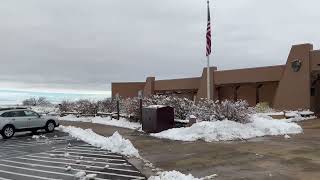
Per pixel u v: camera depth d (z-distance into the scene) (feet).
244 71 128.67
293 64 111.65
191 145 54.90
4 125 77.30
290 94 112.16
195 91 151.33
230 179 32.78
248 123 67.67
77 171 39.24
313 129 73.46
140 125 87.04
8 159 49.39
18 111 81.41
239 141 57.47
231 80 132.77
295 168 36.37
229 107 70.54
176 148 52.70
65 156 49.85
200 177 34.24
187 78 154.71
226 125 63.72
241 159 42.24
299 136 61.98
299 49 110.73
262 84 125.80
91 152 52.90
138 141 61.67
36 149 58.34
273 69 119.96
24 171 40.32
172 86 161.79
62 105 152.05
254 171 35.65
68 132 83.66
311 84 108.88
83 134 75.10
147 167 40.29
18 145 64.34
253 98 128.88
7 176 37.86
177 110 79.46
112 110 119.34
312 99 108.78
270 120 72.95
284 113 99.40
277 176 33.19
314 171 34.81
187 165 40.29
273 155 43.96
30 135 81.10
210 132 61.77
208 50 92.48
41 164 44.42
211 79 139.23
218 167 38.40
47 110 162.71
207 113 73.20
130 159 45.83
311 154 43.98
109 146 55.26
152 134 69.36
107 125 95.45
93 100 153.28
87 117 124.98
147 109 73.56
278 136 62.49
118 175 36.58
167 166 40.32
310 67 107.86
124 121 98.43
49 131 86.38
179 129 67.46
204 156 45.29
